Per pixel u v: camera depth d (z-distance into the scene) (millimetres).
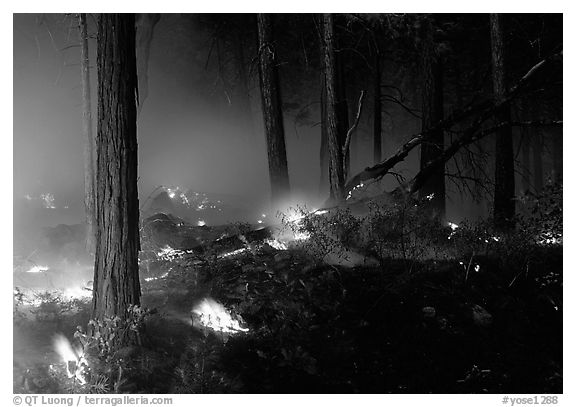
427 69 17328
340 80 17188
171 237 14758
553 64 15992
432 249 12328
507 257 11648
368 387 8203
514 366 9016
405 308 9727
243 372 8078
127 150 8242
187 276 10891
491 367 8930
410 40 19594
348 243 12016
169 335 8703
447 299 10117
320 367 8352
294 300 9766
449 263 11367
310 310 9398
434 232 12820
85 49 14047
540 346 9539
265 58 17203
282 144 17203
